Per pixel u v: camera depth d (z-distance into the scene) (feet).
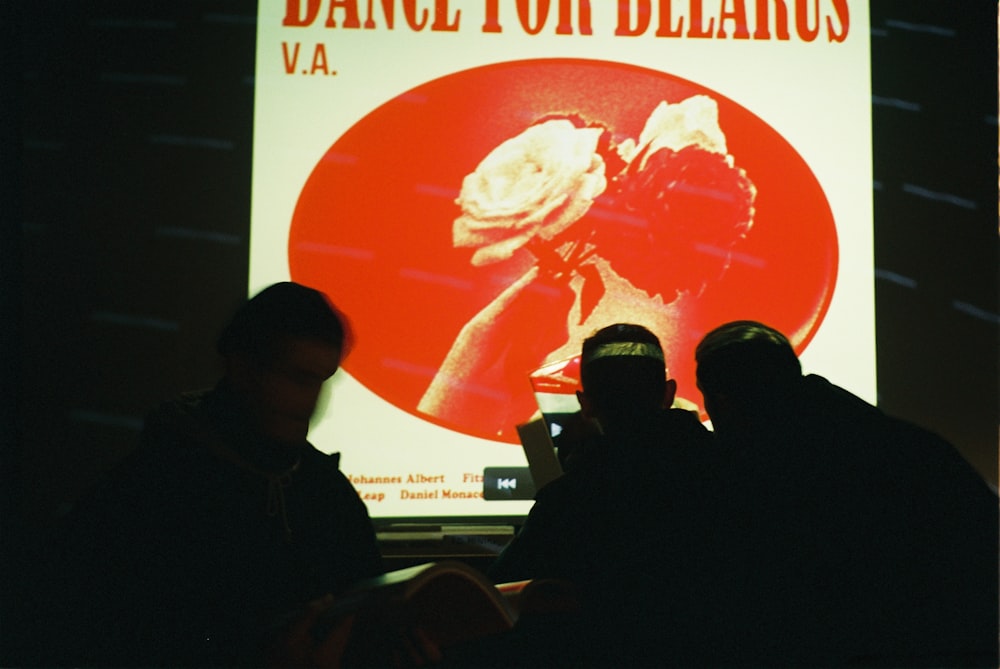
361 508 5.08
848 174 10.59
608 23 10.59
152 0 10.24
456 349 10.22
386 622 3.57
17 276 9.95
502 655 5.03
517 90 10.50
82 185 10.07
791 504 4.53
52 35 10.09
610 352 5.39
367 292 10.18
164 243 10.13
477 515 10.07
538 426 8.16
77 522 4.13
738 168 10.56
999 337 10.63
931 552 4.42
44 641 4.01
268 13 10.30
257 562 4.34
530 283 10.36
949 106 10.77
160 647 4.05
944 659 4.34
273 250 10.12
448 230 10.32
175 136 10.19
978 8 10.83
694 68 10.62
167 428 4.37
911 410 10.56
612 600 4.81
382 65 10.37
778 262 10.50
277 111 10.23
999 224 10.70
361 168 10.27
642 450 5.08
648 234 10.47
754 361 4.88
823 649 4.40
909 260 10.66
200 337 10.10
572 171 10.48
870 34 10.75
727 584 4.58
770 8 10.68
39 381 9.92
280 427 4.41
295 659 3.68
